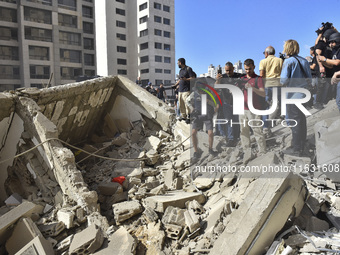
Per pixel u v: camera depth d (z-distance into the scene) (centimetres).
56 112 595
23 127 471
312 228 306
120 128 820
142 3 4416
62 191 423
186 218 362
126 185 487
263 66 555
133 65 4619
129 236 330
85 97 689
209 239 321
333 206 346
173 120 745
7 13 3312
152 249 330
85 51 3931
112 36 4456
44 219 370
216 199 405
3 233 331
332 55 506
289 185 300
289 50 449
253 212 279
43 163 454
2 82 3353
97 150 705
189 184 480
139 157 607
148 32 4391
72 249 312
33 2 3391
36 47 3494
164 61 4622
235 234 276
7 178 490
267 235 281
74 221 365
